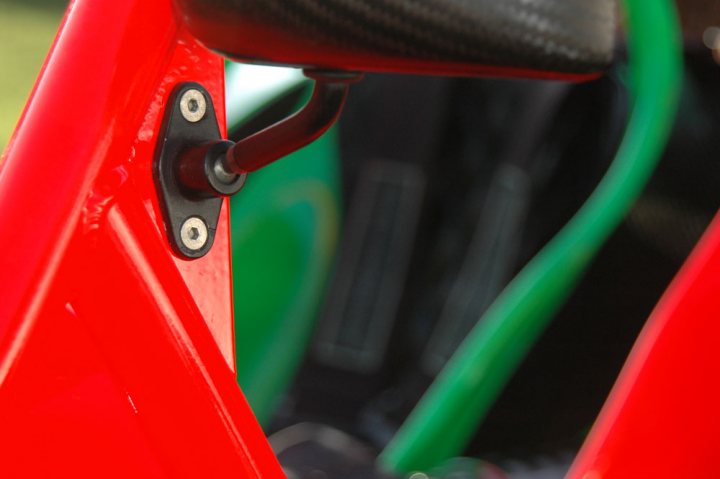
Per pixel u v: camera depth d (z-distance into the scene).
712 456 0.87
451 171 1.37
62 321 0.57
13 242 0.56
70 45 0.58
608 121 1.21
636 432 0.89
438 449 1.27
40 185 0.56
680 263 1.18
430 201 1.38
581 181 1.25
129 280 0.58
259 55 0.55
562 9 0.55
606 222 1.14
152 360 0.59
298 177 1.33
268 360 1.36
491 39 0.54
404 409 1.34
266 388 1.36
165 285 0.59
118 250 0.58
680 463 0.88
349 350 1.38
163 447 0.59
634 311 1.21
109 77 0.57
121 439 0.58
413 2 0.54
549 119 1.26
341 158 1.38
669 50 1.11
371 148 1.38
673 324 0.89
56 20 6.87
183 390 0.60
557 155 1.27
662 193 1.15
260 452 0.62
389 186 1.37
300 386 1.38
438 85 1.35
